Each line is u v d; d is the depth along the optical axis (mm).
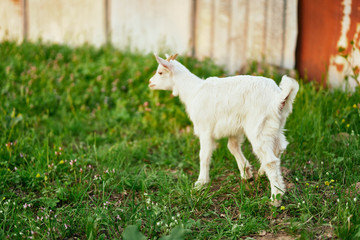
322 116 5012
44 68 7434
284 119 3717
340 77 5859
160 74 4254
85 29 8578
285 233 3381
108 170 4426
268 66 6648
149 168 4891
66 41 8523
